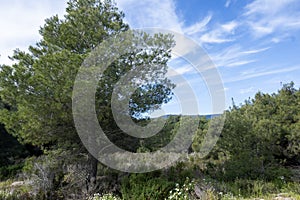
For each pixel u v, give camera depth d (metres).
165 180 5.66
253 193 5.91
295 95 10.89
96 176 6.74
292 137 8.76
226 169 7.59
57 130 6.20
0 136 12.52
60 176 6.29
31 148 13.82
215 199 5.03
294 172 7.94
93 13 6.88
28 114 5.58
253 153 7.96
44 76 5.45
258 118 9.88
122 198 5.49
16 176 9.51
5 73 5.70
